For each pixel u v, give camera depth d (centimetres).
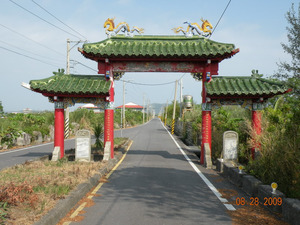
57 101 1096
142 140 2252
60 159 1046
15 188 527
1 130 1738
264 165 751
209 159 1048
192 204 585
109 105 1114
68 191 600
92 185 718
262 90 1001
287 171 661
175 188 720
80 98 1108
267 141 808
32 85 1009
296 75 1020
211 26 1127
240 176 741
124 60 1095
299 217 443
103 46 1081
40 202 510
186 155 1376
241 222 485
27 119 2291
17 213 455
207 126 1107
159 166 1053
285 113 854
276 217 511
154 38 1136
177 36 1136
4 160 1225
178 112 4578
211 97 1057
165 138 2475
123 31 1141
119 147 1570
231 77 1103
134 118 6316
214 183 783
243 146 1155
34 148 1738
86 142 1055
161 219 495
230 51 1002
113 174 895
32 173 776
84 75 1124
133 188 715
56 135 1098
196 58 1048
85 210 539
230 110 1658
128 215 514
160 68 1103
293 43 984
